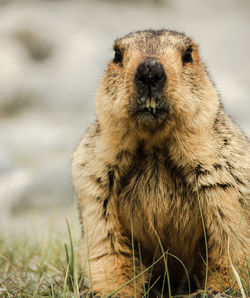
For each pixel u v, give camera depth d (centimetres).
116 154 877
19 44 4897
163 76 805
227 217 853
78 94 4134
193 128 847
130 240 910
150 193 884
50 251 1202
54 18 5128
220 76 4075
